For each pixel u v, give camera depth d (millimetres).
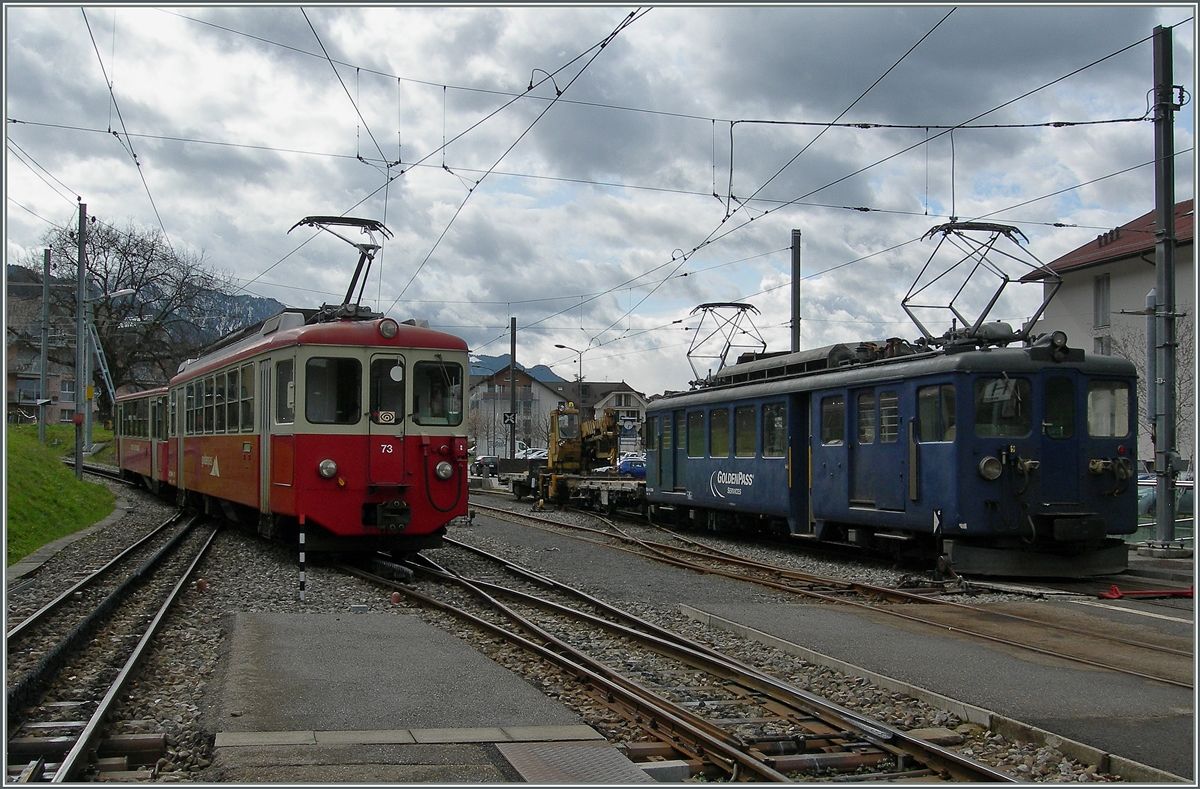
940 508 14320
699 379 23766
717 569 15578
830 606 11734
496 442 96125
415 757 5699
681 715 6676
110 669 8055
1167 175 16219
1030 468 14047
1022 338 15203
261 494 15602
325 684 7398
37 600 11812
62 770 5277
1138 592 12547
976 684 7668
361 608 11055
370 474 14328
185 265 57781
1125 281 39562
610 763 5680
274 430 14992
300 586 11953
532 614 11227
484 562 16531
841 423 16938
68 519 21078
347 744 5926
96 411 68438
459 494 14836
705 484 21922
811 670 8398
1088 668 8219
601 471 33094
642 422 26250
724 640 9859
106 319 56062
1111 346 39688
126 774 5527
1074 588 13594
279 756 5684
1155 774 5574
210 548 17219
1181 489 20734
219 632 9594
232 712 6590
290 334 14773
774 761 5871
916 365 15031
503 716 6594
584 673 7707
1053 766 5934
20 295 54188
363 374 14469
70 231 54844
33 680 7234
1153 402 17109
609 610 11211
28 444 29281
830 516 17172
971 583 13367
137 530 21188
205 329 59562
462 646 9000
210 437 19516
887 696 7484
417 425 14656
